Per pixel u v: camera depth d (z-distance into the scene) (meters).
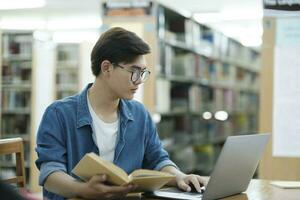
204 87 5.75
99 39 1.61
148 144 1.80
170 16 4.87
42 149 1.57
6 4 5.57
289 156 2.89
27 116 5.80
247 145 1.42
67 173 1.54
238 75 7.33
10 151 1.72
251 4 5.38
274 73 2.92
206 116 5.58
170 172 1.66
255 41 7.25
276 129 2.92
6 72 5.86
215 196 1.40
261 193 1.56
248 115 7.56
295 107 2.89
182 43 4.90
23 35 5.89
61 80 6.22
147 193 1.47
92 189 1.30
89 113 1.66
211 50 5.84
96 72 1.63
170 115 4.91
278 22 2.89
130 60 1.53
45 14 6.18
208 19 6.04
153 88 3.58
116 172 1.29
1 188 0.72
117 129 1.70
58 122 1.61
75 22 6.58
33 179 5.36
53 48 6.05
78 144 1.62
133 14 3.54
